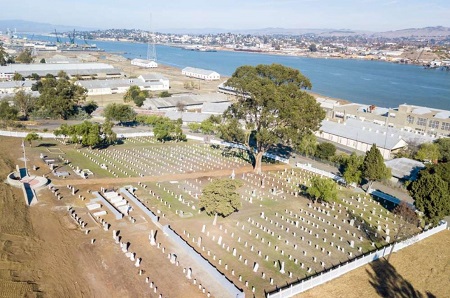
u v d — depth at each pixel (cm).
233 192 6875
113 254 5803
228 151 11881
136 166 9944
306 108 8694
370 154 8731
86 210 7200
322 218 7544
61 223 6644
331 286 5316
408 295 5209
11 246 5722
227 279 5241
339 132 13788
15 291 4759
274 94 8500
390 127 14438
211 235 6581
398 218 7462
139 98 17412
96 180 8769
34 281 5025
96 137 10881
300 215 7638
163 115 15638
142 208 7381
